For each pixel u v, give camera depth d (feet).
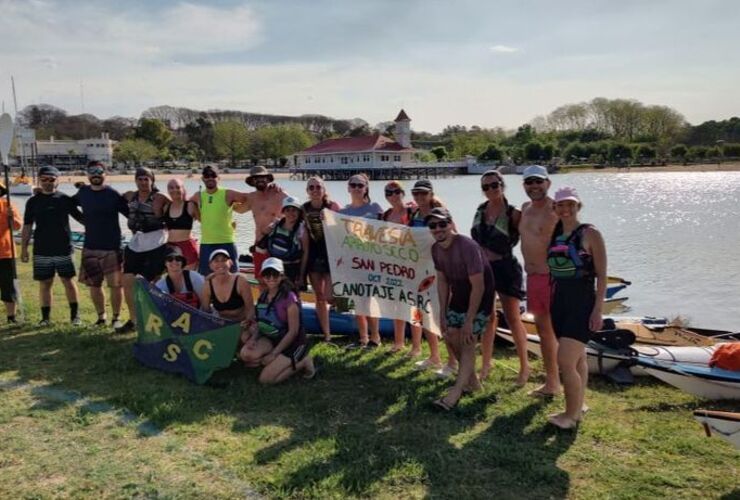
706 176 281.54
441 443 17.46
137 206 27.89
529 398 21.11
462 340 20.21
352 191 27.02
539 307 20.88
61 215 29.35
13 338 27.55
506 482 15.37
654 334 29.19
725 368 21.88
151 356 23.53
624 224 102.47
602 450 17.22
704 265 64.28
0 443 17.10
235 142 411.95
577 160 352.90
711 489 15.15
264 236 26.84
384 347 27.43
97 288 29.63
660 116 377.09
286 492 14.64
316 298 27.68
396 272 24.97
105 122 534.37
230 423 18.66
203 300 24.17
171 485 14.92
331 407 19.98
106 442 17.26
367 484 15.05
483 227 22.33
